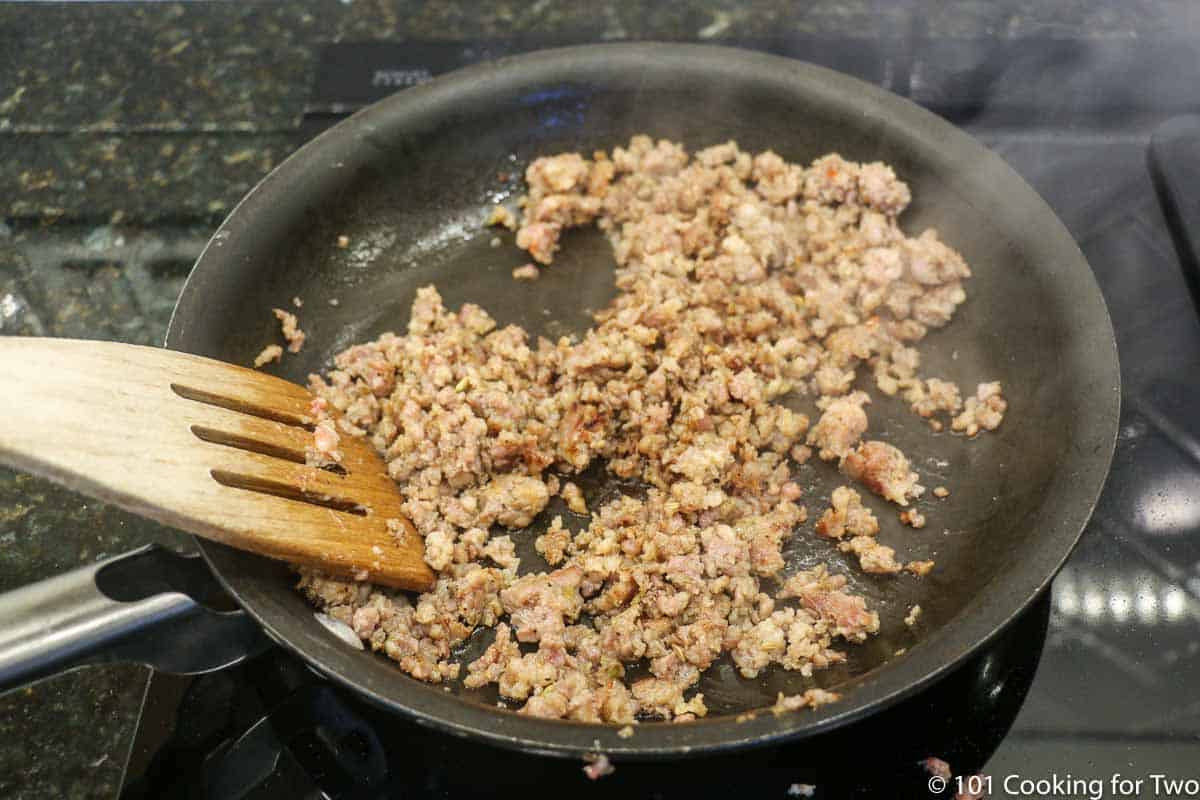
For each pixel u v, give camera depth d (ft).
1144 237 1.93
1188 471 1.74
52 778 1.56
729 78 1.93
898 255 1.88
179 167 2.07
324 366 1.86
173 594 1.49
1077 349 1.67
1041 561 1.51
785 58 1.95
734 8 2.21
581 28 2.19
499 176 2.00
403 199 1.95
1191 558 1.68
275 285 1.83
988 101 2.05
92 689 1.61
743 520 1.72
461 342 1.85
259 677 1.60
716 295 1.88
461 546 1.70
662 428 1.78
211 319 1.73
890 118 1.88
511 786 1.54
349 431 1.73
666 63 1.94
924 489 1.74
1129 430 1.77
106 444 1.45
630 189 2.00
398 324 1.90
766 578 1.69
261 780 1.54
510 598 1.66
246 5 2.25
